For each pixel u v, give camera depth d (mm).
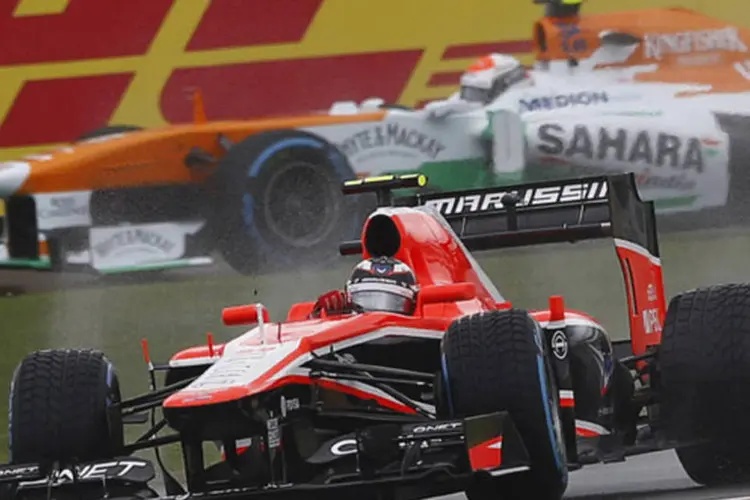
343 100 68500
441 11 69188
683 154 63531
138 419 27391
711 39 65938
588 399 28500
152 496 23156
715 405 25766
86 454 24594
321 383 24391
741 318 25797
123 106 69000
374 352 26391
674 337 26328
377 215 28531
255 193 62625
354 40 70125
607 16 65875
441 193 32000
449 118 64375
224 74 69125
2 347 52281
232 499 22578
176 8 70250
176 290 59156
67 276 61156
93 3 70125
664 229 63031
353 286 27391
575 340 28438
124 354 50281
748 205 63312
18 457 24547
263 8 70375
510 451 22672
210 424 22125
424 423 22344
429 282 28078
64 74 69438
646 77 65375
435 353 26859
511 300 53875
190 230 62188
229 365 23547
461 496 31188
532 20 67562
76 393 24828
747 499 23891
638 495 26734
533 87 65000
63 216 61469
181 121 68688
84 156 62031
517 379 22906
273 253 62312
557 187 31078
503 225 31156
